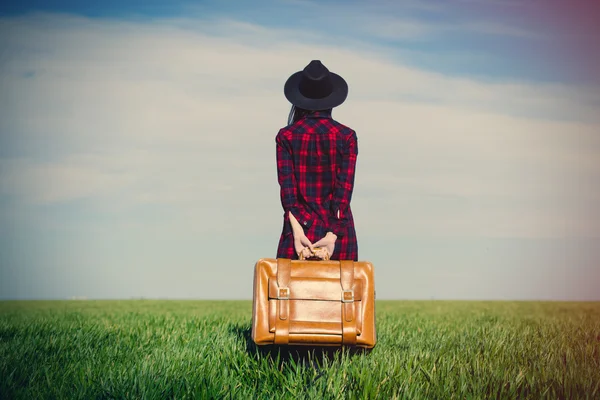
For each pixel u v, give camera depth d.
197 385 4.10
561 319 11.66
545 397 4.14
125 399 3.91
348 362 4.70
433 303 27.31
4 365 4.84
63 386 4.30
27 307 22.00
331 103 5.16
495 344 6.26
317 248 4.86
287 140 5.08
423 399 3.99
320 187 5.07
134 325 8.72
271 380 4.49
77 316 12.32
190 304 25.66
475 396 4.04
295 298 4.60
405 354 5.56
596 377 4.67
